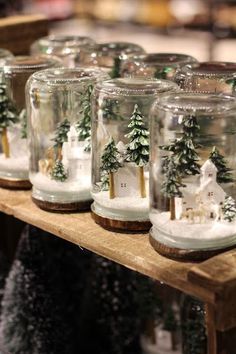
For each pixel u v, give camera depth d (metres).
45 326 1.26
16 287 1.27
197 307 1.13
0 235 1.52
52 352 1.27
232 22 2.55
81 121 1.05
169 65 1.14
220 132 0.86
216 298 0.79
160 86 0.99
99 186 0.99
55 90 1.04
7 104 1.16
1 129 1.17
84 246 0.98
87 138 1.05
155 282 1.30
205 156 0.85
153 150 0.90
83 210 1.08
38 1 2.89
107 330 1.40
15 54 1.61
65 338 1.30
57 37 1.46
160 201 0.89
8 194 1.17
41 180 1.07
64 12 2.98
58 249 1.38
